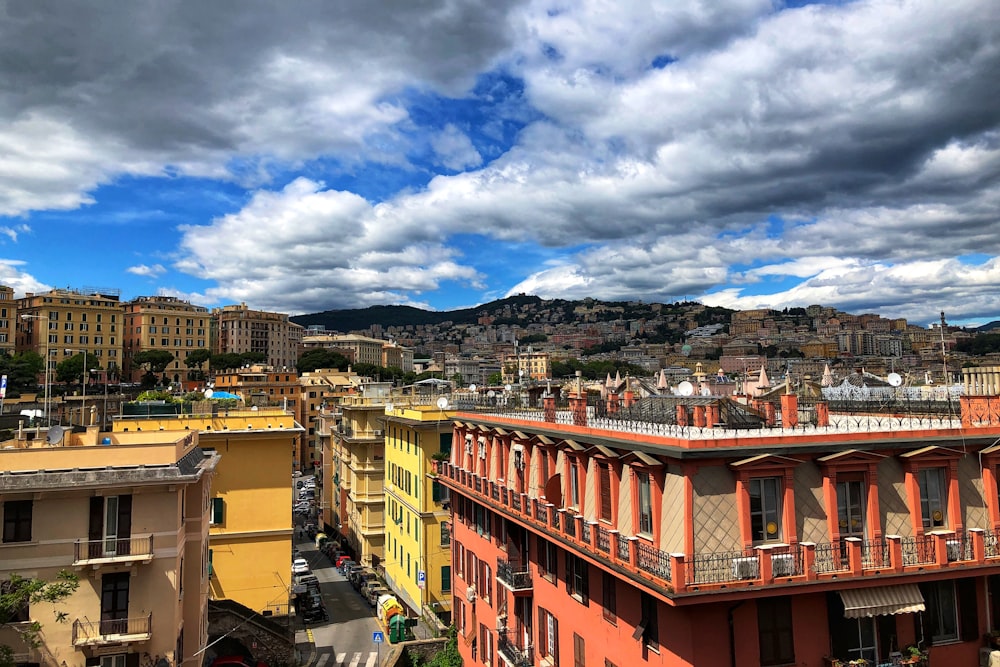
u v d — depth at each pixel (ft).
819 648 67.51
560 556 96.27
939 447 73.41
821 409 85.71
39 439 123.34
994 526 74.84
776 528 68.95
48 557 95.20
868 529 70.79
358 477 236.22
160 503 100.22
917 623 71.41
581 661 89.10
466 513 144.36
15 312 604.90
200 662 113.39
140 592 98.07
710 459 67.21
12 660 90.84
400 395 240.12
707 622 64.69
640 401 99.76
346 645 165.78
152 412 176.76
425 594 169.48
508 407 142.82
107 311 640.17
